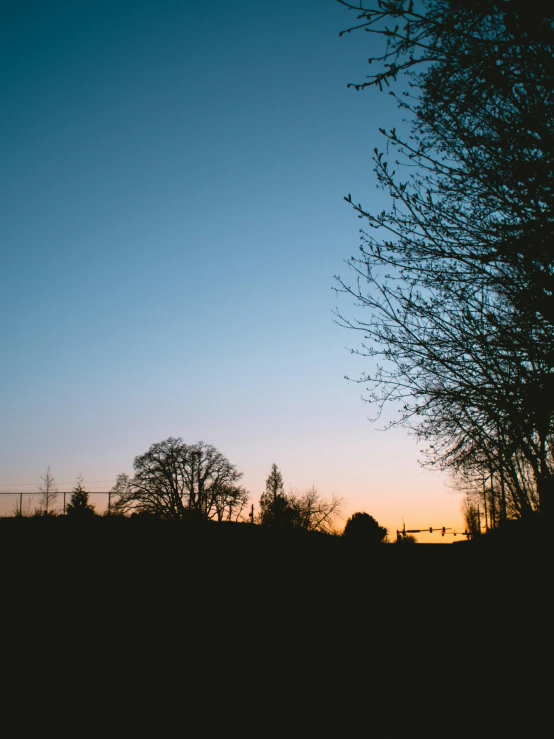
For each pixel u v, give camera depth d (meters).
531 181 6.74
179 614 16.16
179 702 8.38
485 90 6.10
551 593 12.73
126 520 35.28
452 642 13.34
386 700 8.45
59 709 7.94
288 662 11.22
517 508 14.50
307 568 29.94
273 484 80.12
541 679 9.47
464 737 6.65
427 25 5.43
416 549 39.53
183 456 65.81
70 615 14.67
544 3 5.11
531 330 8.00
